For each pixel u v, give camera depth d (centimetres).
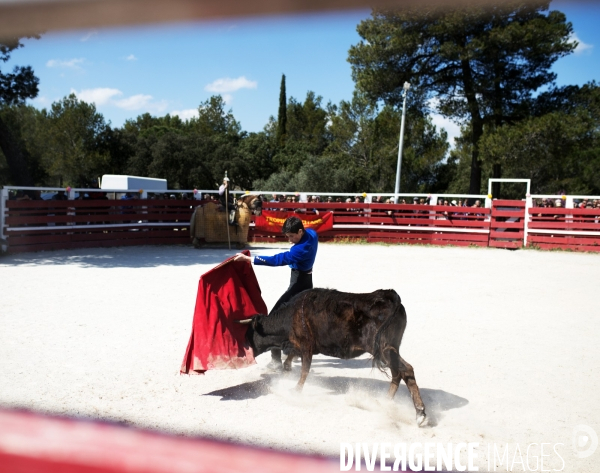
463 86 2689
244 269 545
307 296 492
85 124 4209
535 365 609
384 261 1534
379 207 2075
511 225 1962
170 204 1948
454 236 2017
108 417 439
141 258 1520
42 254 1563
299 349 498
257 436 409
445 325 790
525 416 463
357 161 4603
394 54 2550
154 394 503
